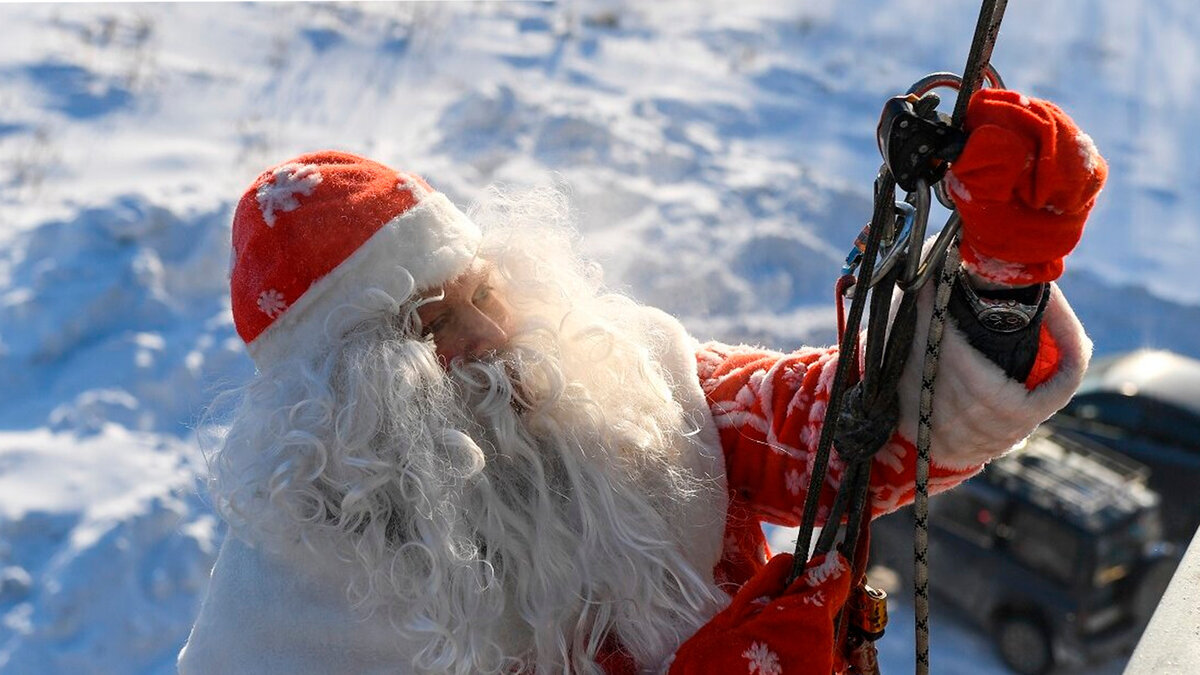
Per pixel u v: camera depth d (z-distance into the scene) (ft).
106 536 15.84
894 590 18.49
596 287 5.22
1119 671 17.10
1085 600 16.81
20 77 29.91
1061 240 3.51
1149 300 27.58
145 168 26.27
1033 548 17.25
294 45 33.63
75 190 24.99
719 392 4.97
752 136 32.14
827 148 32.35
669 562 4.57
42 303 20.45
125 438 18.34
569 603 4.46
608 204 26.37
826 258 26.08
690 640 4.36
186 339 20.53
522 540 4.47
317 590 4.46
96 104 29.12
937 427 4.10
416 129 30.07
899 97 3.52
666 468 4.66
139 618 15.29
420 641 4.39
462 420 4.49
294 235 4.46
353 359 4.37
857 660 4.58
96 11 34.22
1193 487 18.79
